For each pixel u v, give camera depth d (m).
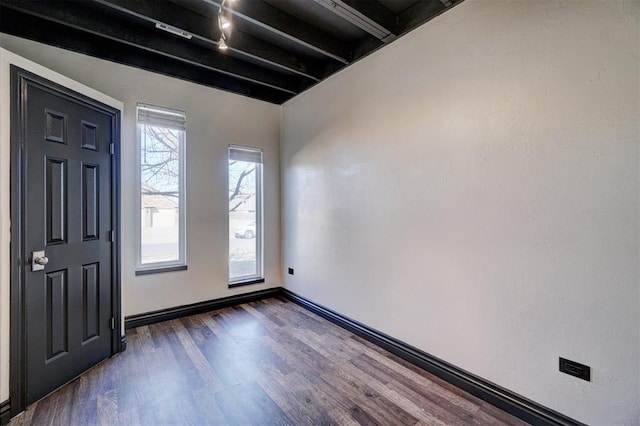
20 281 1.78
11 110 1.74
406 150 2.35
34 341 1.85
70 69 2.63
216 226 3.45
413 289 2.32
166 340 2.70
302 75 3.16
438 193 2.13
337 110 3.03
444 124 2.09
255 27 2.59
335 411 1.80
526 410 1.70
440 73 2.11
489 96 1.84
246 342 2.68
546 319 1.63
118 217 2.49
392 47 2.45
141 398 1.90
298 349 2.55
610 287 1.43
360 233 2.78
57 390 1.97
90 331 2.24
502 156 1.79
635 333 1.37
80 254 2.16
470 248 1.96
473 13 1.92
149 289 3.04
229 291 3.57
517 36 1.71
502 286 1.80
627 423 1.40
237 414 1.77
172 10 2.32
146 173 3.06
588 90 1.47
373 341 2.65
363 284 2.76
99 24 2.39
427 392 1.97
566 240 1.56
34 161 1.86
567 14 1.53
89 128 2.24
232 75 3.15
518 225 1.73
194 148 3.29
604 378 1.45
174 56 2.76
